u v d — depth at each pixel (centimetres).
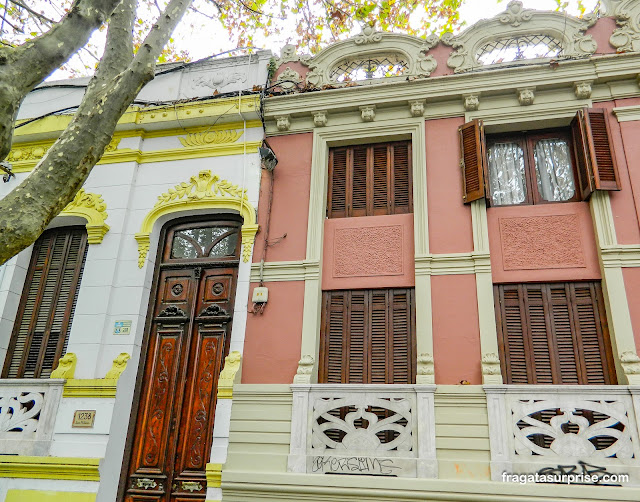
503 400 550
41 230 399
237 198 729
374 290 662
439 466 544
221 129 782
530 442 530
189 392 675
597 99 663
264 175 733
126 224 755
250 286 680
